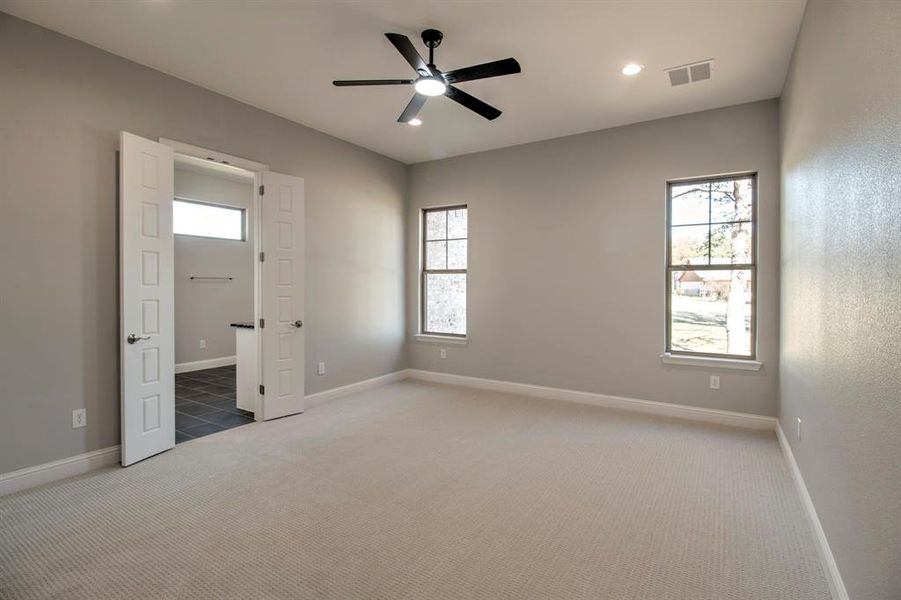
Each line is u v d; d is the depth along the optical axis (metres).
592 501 2.62
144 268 3.20
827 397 2.04
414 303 5.95
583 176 4.74
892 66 1.28
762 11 2.62
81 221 3.02
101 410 3.12
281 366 4.27
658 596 1.83
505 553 2.12
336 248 4.95
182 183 6.44
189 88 3.61
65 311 2.95
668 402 4.33
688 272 4.30
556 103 3.97
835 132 1.92
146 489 2.77
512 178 5.19
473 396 5.05
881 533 1.34
